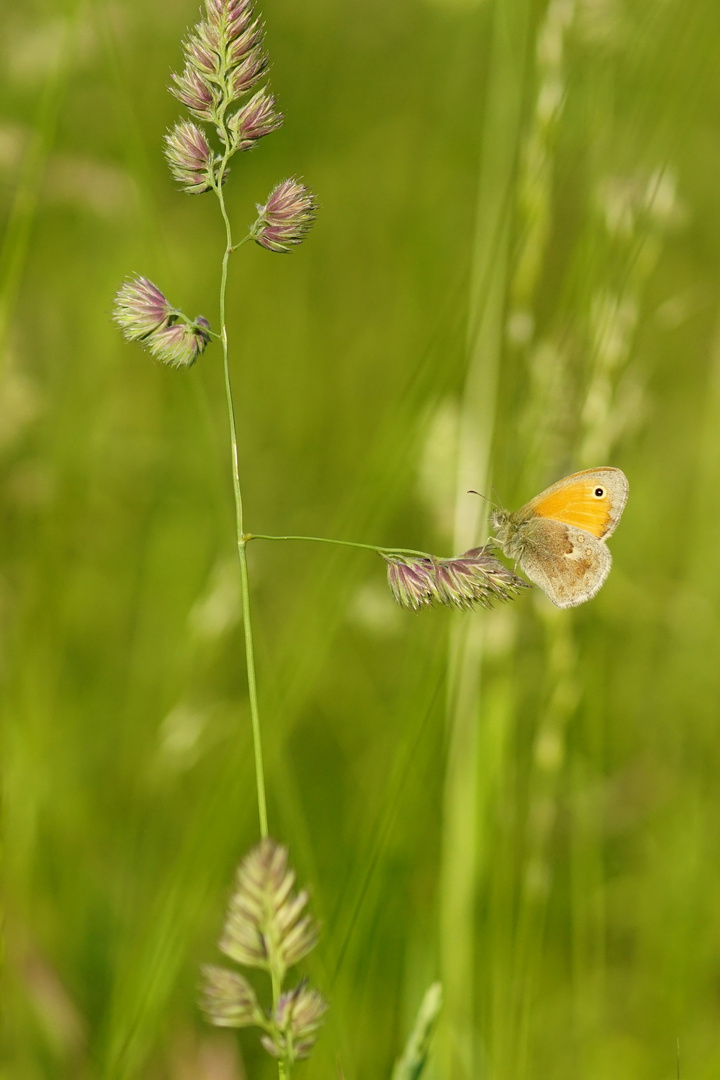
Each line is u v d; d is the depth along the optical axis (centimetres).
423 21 1020
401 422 562
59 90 563
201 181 325
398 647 688
